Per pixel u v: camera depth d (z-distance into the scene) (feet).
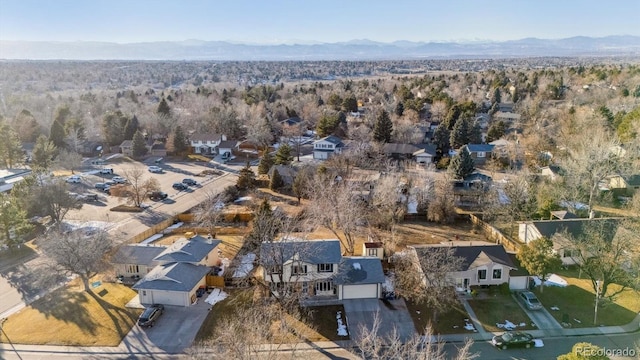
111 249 132.67
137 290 122.62
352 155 235.40
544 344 99.35
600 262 110.11
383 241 153.07
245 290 122.62
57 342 100.63
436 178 201.26
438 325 107.14
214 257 137.69
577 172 176.76
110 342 100.63
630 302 115.75
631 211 156.25
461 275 122.01
